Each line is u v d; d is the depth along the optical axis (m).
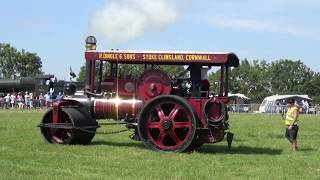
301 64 135.88
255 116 44.16
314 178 10.68
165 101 14.60
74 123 15.63
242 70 126.69
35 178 9.66
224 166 11.98
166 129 14.45
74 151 14.08
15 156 12.65
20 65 116.00
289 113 16.17
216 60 14.53
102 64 15.93
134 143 16.77
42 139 17.16
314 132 24.14
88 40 15.85
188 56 14.66
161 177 10.29
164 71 14.98
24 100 51.75
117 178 9.96
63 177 9.84
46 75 53.31
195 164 12.16
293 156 14.25
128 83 15.64
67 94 17.73
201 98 14.81
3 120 27.84
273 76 134.50
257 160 13.19
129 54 15.03
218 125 14.49
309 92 133.38
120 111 15.55
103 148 14.94
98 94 15.88
